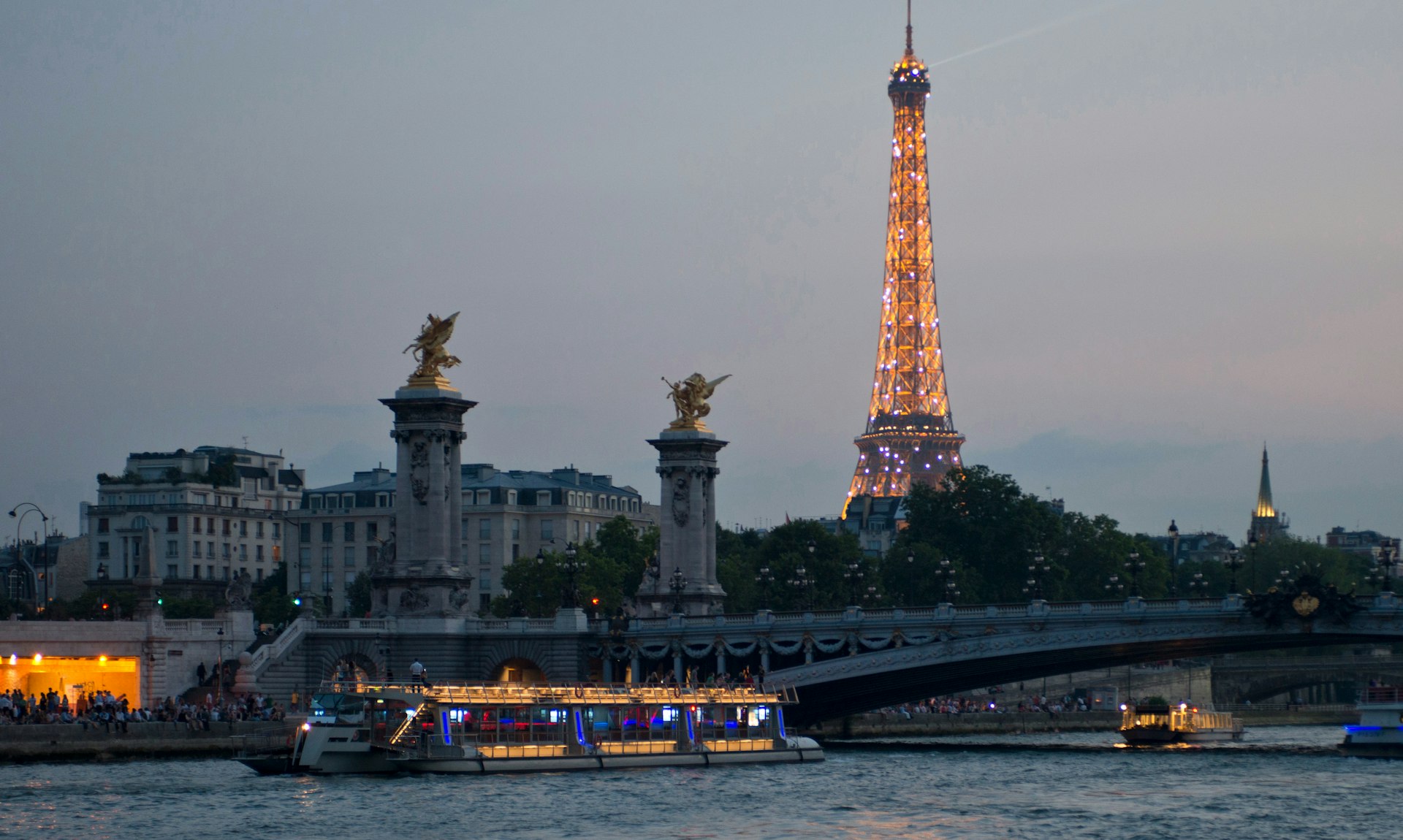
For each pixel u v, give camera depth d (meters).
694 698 151.50
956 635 177.38
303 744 136.88
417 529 189.75
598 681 192.75
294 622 181.25
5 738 142.38
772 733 157.50
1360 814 120.75
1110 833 112.44
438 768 136.62
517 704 141.00
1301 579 163.88
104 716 150.00
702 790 130.50
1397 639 163.25
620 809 120.25
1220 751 175.50
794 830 112.88
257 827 110.44
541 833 109.88
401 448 191.00
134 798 121.25
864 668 178.88
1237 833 112.75
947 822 116.56
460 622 189.75
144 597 174.50
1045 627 174.12
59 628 163.12
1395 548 192.88
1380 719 167.75
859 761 159.00
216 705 169.00
